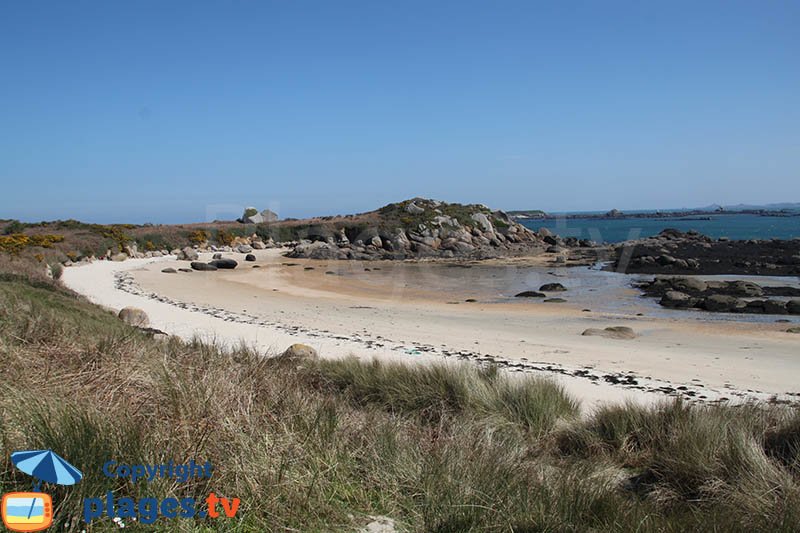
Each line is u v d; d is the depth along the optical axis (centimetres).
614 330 1853
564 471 476
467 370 867
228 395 470
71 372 505
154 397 445
